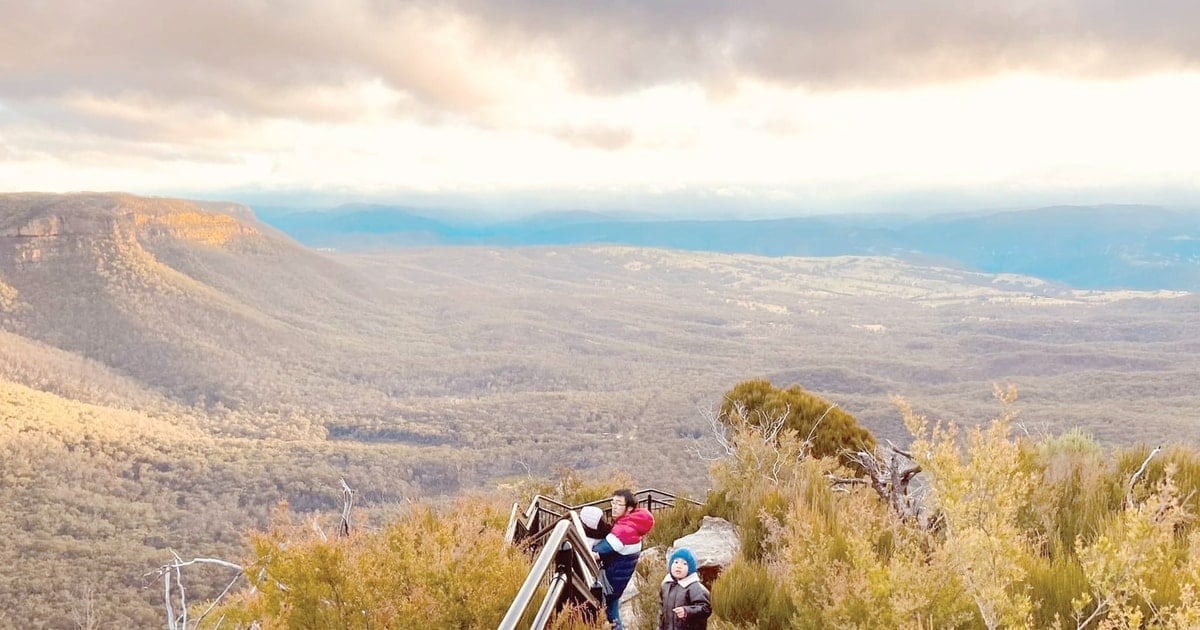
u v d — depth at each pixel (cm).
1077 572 435
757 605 529
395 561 458
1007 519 438
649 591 599
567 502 1162
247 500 17175
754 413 1467
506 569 466
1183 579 374
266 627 422
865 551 443
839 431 1438
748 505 834
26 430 18712
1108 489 636
